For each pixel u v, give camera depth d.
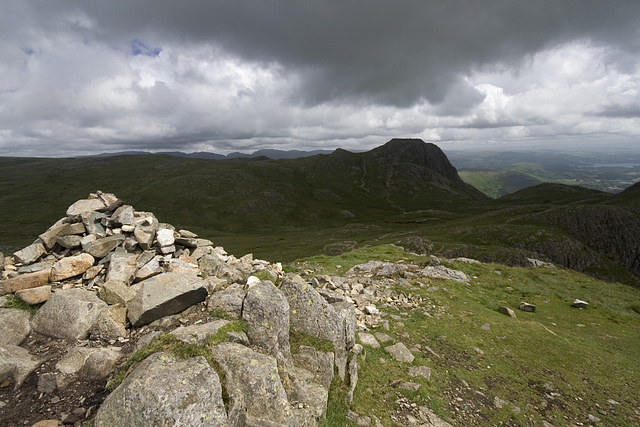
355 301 18.56
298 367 9.30
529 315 21.33
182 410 5.46
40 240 11.73
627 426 10.92
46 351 7.99
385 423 9.44
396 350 13.46
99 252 11.54
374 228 151.38
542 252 101.88
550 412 11.33
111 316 8.88
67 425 6.22
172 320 9.30
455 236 108.81
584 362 14.73
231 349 7.54
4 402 6.63
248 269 14.16
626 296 27.98
